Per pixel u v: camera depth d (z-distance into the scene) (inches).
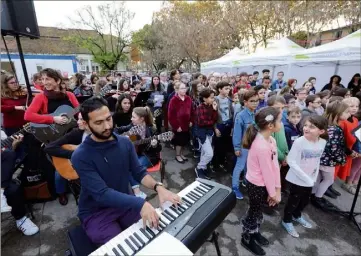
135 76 434.6
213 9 815.1
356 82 233.1
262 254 78.9
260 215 80.9
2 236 86.4
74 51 908.6
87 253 54.1
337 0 442.0
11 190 83.4
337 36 587.2
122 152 58.6
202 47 749.3
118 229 56.7
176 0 905.5
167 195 54.1
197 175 135.0
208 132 128.8
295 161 85.5
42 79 103.8
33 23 111.3
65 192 106.9
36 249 80.6
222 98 140.3
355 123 107.5
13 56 487.2
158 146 110.5
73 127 108.2
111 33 886.4
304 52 243.8
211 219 49.9
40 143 103.2
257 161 75.9
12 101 125.2
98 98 53.2
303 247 83.4
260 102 137.5
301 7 512.1
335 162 98.3
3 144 95.2
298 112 105.6
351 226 95.3
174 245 38.8
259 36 658.2
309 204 110.4
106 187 53.0
